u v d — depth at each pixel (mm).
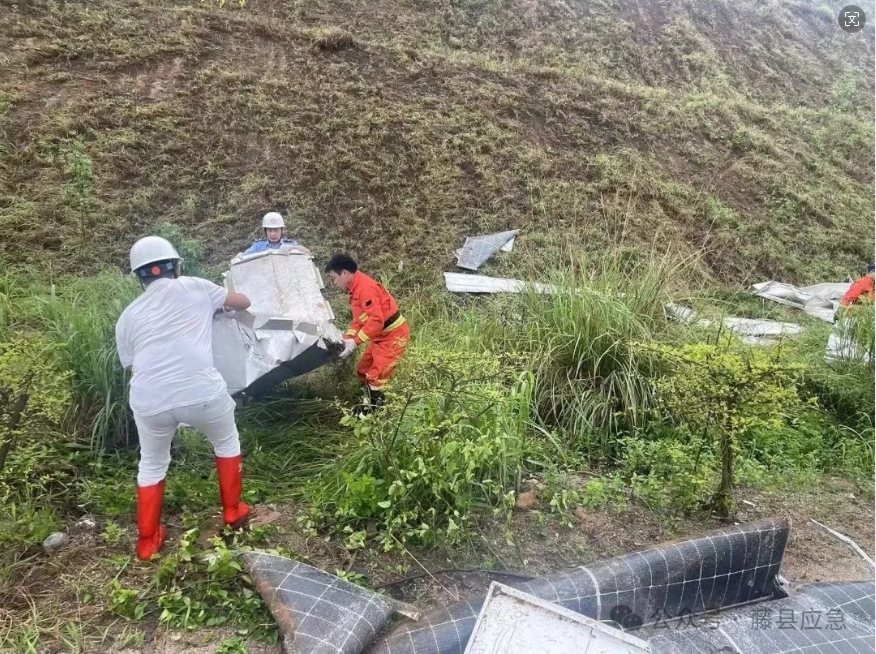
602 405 4820
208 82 10312
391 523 3445
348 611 2711
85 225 7883
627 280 6094
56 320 4766
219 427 3365
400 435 3674
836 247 10891
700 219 10672
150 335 3225
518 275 8445
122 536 3475
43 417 3688
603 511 3910
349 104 10617
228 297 3682
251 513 3672
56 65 9875
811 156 12859
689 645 2857
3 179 8078
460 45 14336
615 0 16938
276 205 8930
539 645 2492
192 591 3023
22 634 2748
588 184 10578
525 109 11742
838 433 5199
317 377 5477
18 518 3479
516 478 3996
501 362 4930
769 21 17938
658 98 13047
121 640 2756
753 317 8484
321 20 13719
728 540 3158
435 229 9312
